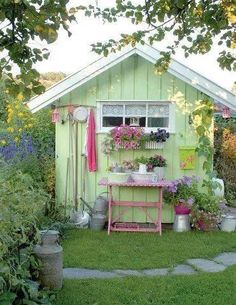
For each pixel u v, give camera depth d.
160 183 7.40
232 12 3.04
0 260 3.41
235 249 6.38
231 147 10.46
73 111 8.03
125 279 4.88
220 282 4.79
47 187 8.14
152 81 8.01
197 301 4.25
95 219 7.62
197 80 7.67
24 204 3.68
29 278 4.13
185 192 7.63
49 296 4.18
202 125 3.49
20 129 8.95
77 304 4.11
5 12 2.07
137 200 8.07
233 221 7.64
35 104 7.86
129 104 8.12
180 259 5.82
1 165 5.86
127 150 8.05
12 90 2.28
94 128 8.05
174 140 8.03
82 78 7.79
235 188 10.45
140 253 6.09
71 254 5.97
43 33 2.09
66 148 8.22
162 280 4.85
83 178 8.18
